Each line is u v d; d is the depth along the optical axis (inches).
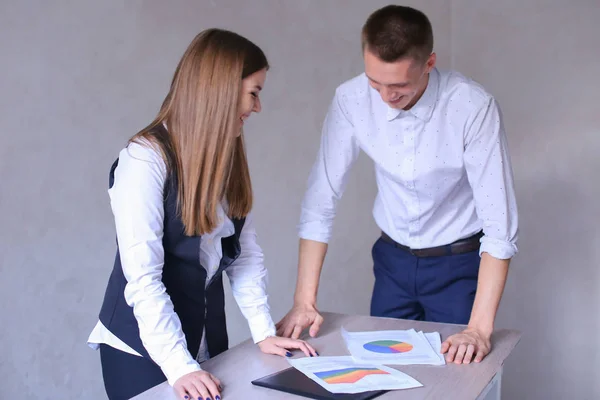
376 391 56.2
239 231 71.9
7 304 91.8
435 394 56.7
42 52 93.4
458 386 58.7
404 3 147.1
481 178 76.9
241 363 64.8
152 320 57.8
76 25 97.0
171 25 109.7
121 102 103.2
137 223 58.1
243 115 63.5
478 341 68.5
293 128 133.3
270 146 129.0
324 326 78.4
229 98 60.3
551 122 142.6
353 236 147.9
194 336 67.9
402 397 55.8
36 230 94.3
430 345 69.8
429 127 79.8
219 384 57.7
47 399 97.0
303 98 135.0
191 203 61.6
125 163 59.7
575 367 142.3
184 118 61.1
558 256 142.7
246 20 122.5
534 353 146.5
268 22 126.7
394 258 92.2
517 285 147.6
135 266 58.0
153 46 107.2
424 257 89.1
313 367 62.8
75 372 100.3
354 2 145.0
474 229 87.0
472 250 87.6
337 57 142.3
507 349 69.4
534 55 144.5
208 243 67.7
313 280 83.6
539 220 144.5
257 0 124.4
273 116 129.2
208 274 69.7
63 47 95.7
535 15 143.9
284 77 130.8
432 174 82.0
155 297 58.1
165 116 63.0
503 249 73.9
